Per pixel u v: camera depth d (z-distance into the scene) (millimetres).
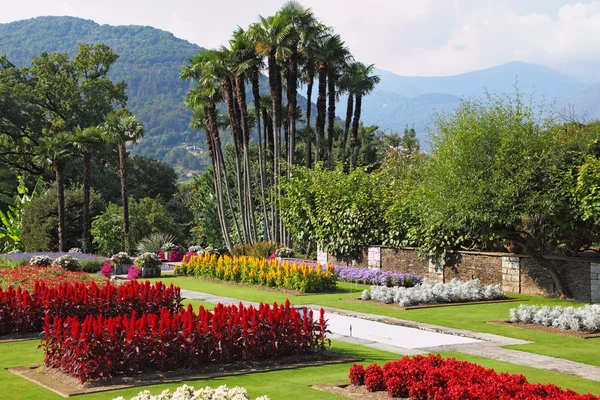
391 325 15203
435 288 19531
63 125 62688
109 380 9578
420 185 23375
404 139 62656
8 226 49281
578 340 13219
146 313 14523
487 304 18891
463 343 12898
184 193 76000
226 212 48875
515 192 19391
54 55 65375
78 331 9750
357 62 41062
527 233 20312
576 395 7664
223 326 10773
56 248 47469
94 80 65688
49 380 9656
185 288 23781
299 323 11430
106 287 14578
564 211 20031
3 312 13867
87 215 45938
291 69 35219
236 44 35844
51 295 14227
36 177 63469
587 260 19500
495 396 7754
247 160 37000
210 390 7375
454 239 23406
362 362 11031
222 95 40312
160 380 9625
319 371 10289
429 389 8281
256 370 10297
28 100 60625
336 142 56719
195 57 39750
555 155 20141
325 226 29891
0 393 8867
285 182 32844
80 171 63125
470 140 20172
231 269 26016
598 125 22875
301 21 35469
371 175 29578
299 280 22297
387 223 27172
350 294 21312
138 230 48406
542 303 18938
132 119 44375
